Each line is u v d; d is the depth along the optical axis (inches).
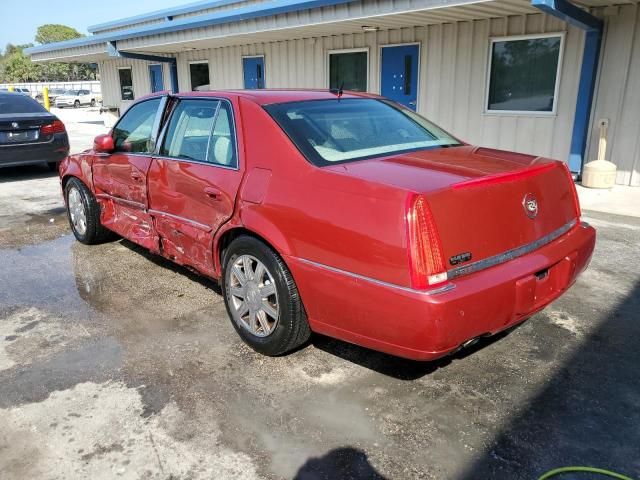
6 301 172.1
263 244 127.2
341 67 473.1
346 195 109.5
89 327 153.0
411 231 98.8
